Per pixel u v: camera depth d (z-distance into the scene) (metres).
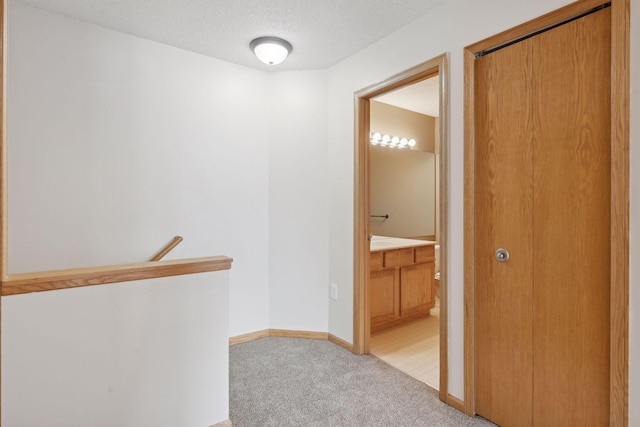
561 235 1.58
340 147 2.92
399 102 4.06
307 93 3.09
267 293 3.16
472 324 1.93
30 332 1.38
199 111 2.80
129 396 1.59
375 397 2.12
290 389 2.21
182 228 2.73
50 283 1.41
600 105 1.45
